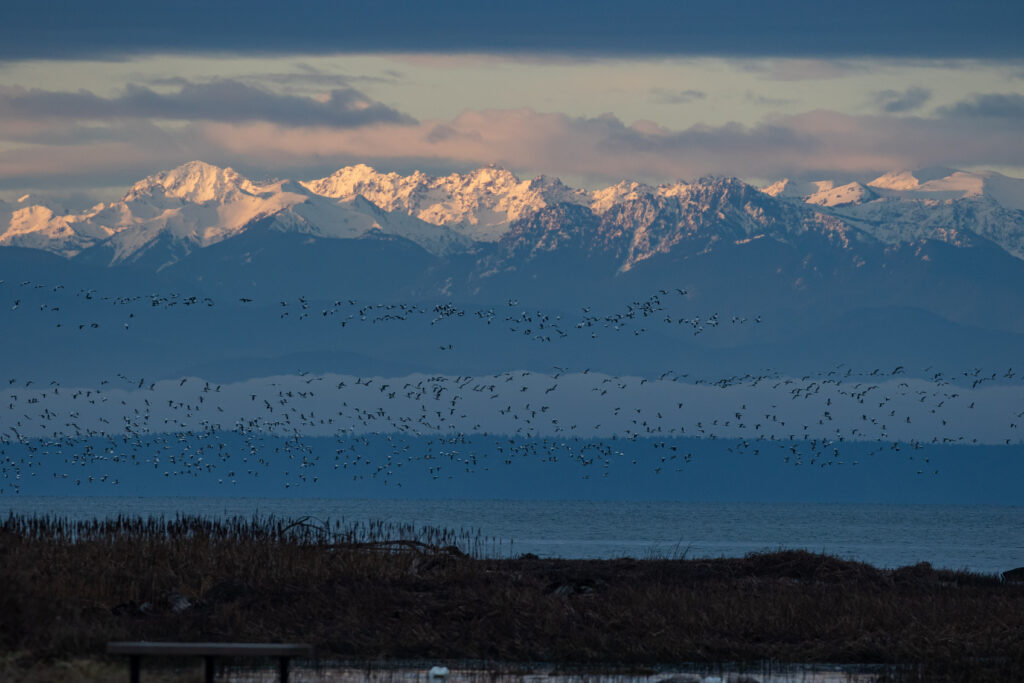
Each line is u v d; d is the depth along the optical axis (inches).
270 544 1771.7
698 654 1357.0
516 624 1429.6
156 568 1578.5
